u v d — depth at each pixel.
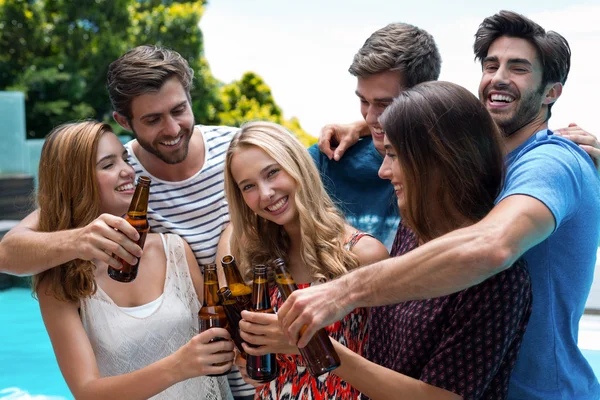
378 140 2.50
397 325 1.77
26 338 5.55
